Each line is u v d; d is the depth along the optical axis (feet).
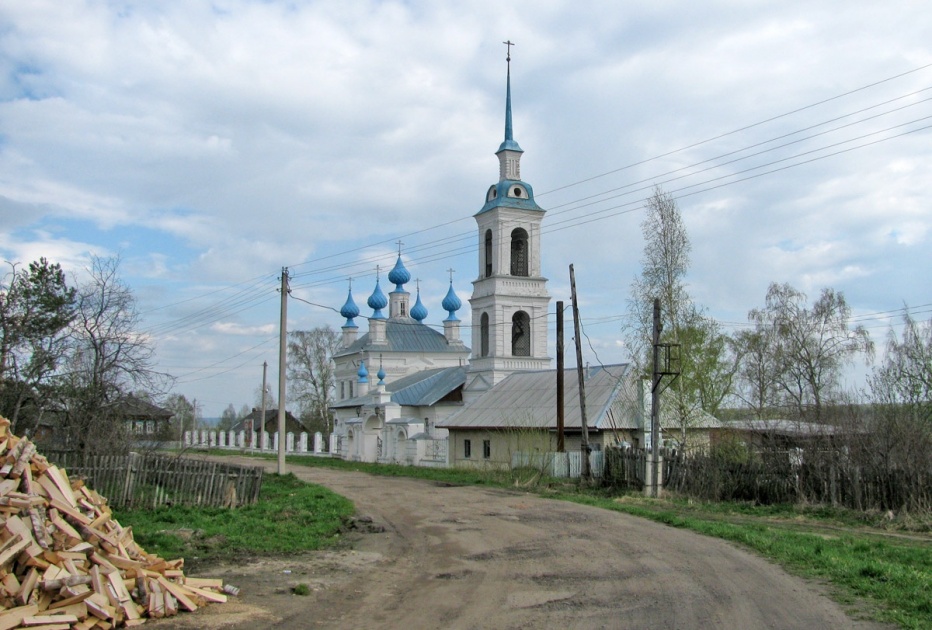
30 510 35.14
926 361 136.36
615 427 136.05
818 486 91.71
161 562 39.04
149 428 125.59
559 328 126.41
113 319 104.63
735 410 171.01
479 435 158.81
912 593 40.65
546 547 58.85
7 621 31.01
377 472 160.86
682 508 91.81
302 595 41.70
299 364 335.26
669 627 35.19
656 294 130.11
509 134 200.03
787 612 37.73
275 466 183.93
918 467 84.69
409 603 40.09
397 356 264.72
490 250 200.34
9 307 92.73
